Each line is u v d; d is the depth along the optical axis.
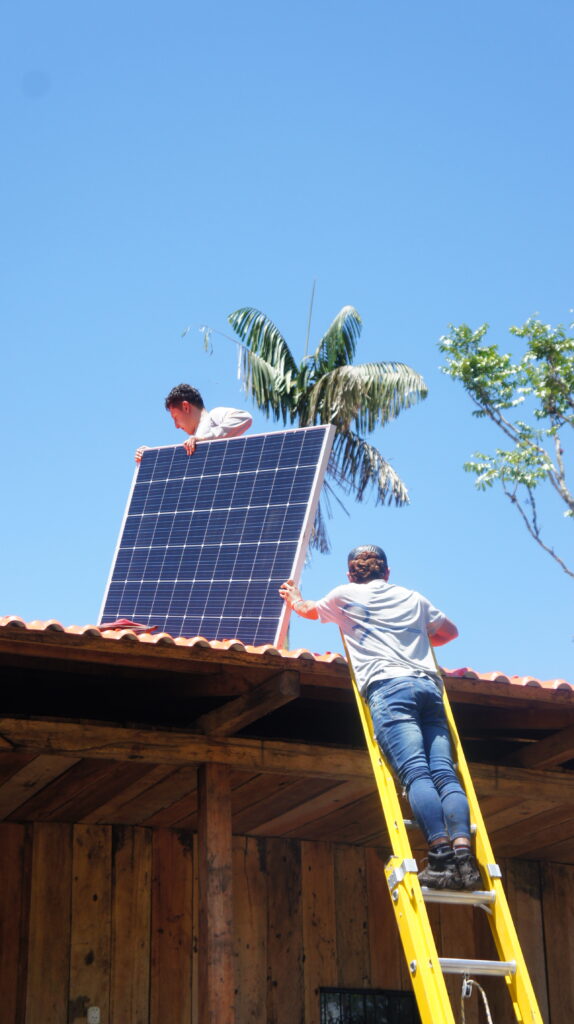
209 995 7.52
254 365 27.05
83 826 10.24
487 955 11.13
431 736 6.11
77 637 6.93
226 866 7.88
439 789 5.87
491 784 8.81
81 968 9.78
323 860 10.96
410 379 26.17
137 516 9.86
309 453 9.05
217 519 9.19
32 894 9.82
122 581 9.39
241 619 8.20
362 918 10.92
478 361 22.12
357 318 27.25
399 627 6.42
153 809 9.88
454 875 5.58
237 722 7.95
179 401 10.26
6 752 7.75
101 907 10.04
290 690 7.41
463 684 7.76
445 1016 5.17
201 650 7.20
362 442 26.83
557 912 11.60
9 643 6.93
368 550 6.84
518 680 7.93
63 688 8.41
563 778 9.05
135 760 7.95
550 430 22.00
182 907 10.35
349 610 6.56
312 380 27.38
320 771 8.35
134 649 7.09
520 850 11.25
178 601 8.79
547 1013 11.06
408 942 5.51
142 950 10.05
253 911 10.44
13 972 9.60
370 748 6.23
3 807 9.68
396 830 5.82
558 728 8.80
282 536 8.58
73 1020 9.60
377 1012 10.62
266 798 9.45
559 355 22.08
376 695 6.15
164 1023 9.91
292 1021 10.23
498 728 8.98
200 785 8.15
